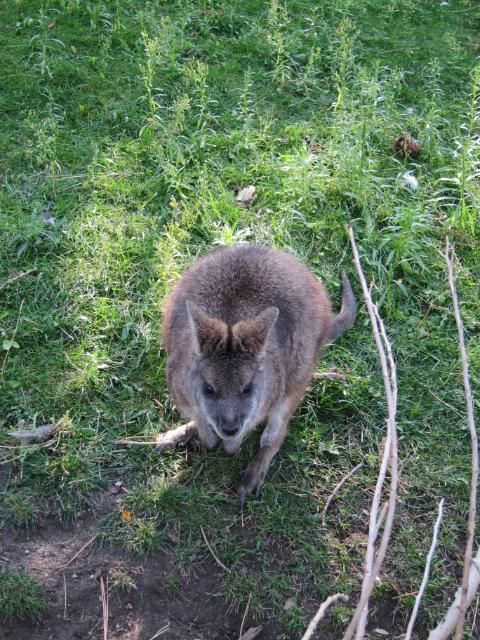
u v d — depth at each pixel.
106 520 1.41
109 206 1.83
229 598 1.36
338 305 1.75
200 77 2.04
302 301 1.50
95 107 2.05
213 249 1.75
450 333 1.72
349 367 1.65
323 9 2.45
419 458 1.54
